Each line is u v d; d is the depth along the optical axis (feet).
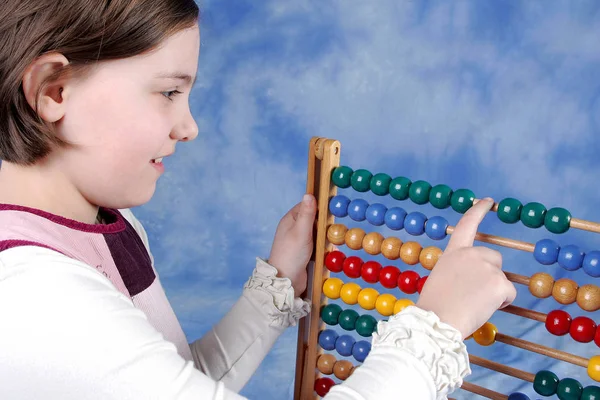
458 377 2.28
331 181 3.49
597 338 3.05
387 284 3.53
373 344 2.34
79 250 2.24
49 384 1.85
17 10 1.96
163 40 2.05
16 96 2.02
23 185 2.20
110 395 1.86
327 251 3.64
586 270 2.98
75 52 1.97
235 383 3.23
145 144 2.17
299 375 3.83
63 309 1.86
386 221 3.44
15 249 1.96
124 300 2.02
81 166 2.17
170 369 1.94
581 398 3.18
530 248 3.13
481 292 2.45
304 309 3.43
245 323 3.23
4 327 1.84
